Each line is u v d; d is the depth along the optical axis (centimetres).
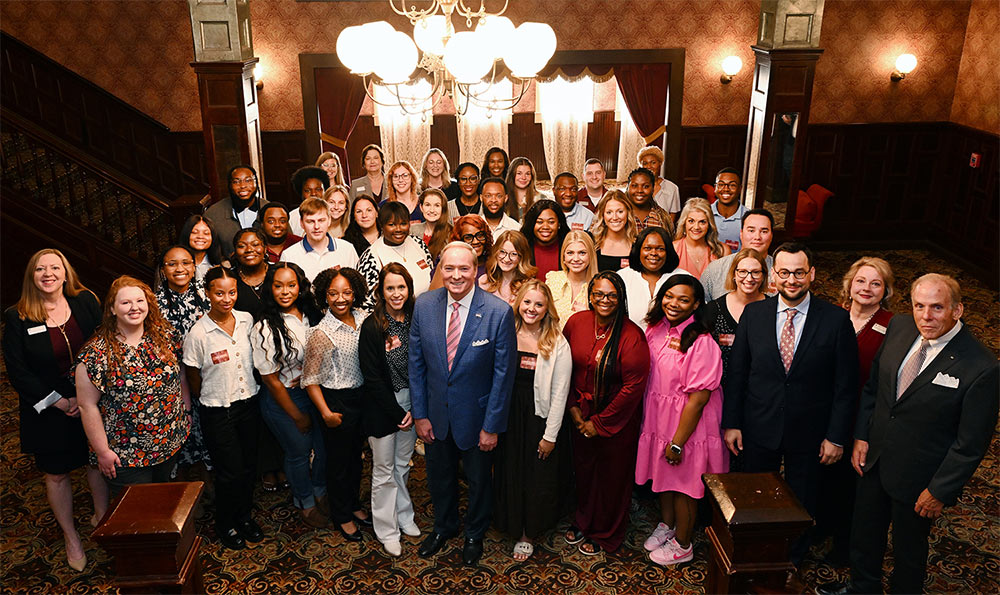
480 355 351
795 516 191
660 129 945
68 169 676
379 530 396
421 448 493
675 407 363
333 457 386
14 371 356
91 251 688
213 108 697
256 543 404
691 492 370
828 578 373
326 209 469
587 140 1260
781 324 349
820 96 886
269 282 375
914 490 314
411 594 367
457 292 346
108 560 394
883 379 325
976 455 297
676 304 353
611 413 360
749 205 786
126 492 200
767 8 725
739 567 194
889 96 889
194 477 439
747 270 368
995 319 703
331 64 879
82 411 346
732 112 934
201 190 918
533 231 464
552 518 386
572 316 376
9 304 691
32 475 471
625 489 382
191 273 404
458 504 429
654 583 373
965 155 851
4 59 859
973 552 398
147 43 866
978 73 840
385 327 369
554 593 367
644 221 532
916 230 928
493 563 388
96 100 877
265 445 429
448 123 1170
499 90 1121
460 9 395
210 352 369
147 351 351
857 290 357
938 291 294
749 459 365
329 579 378
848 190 914
